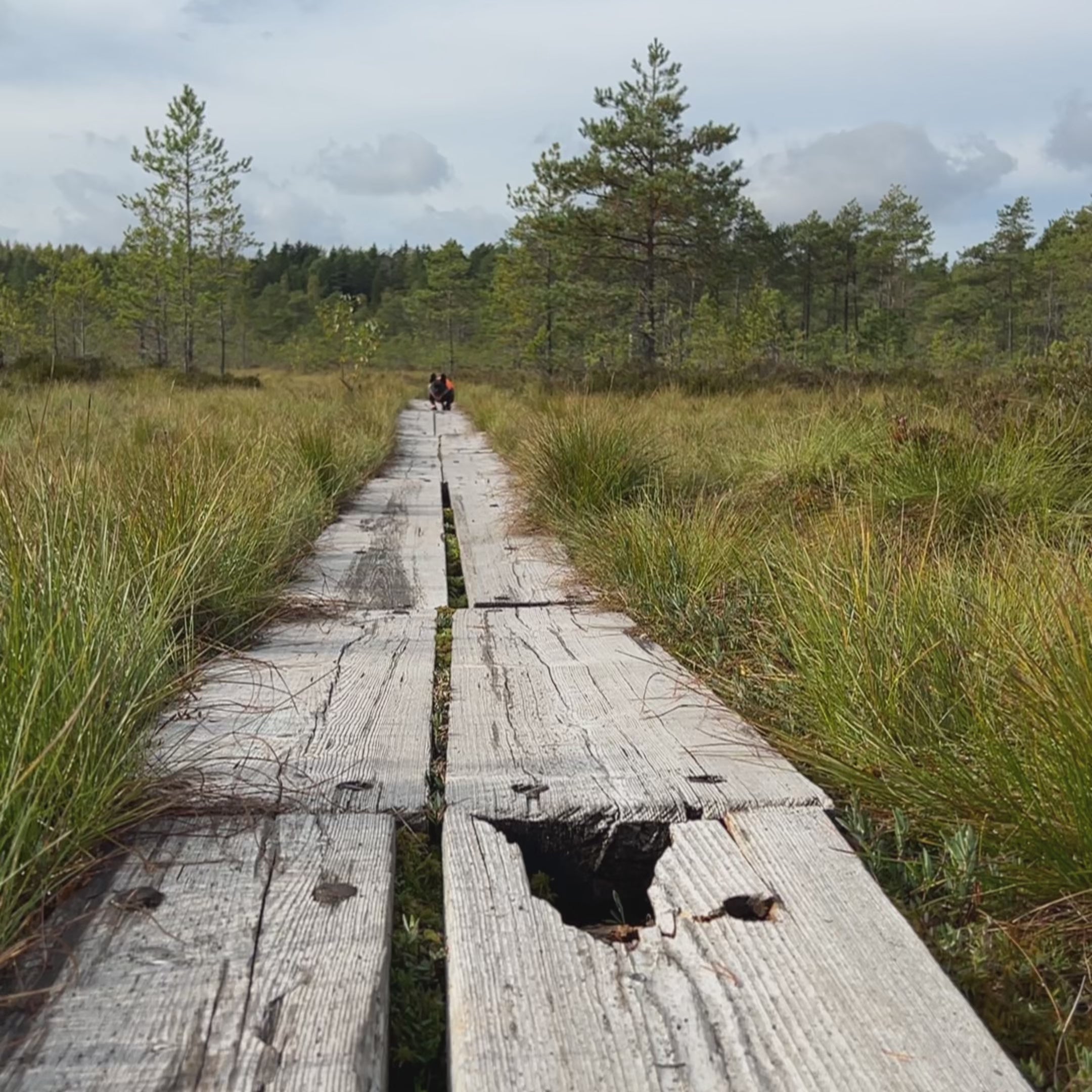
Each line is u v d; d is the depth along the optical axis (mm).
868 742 2623
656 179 27250
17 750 1951
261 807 2354
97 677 2139
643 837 2377
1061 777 2104
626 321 34781
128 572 3377
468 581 5234
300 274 114500
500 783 2531
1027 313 68500
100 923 1853
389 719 3021
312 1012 1600
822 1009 1637
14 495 3535
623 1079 1469
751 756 2729
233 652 3734
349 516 7371
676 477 6727
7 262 77625
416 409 24953
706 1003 1649
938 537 4750
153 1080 1444
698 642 3830
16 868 1812
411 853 2297
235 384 27547
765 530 5129
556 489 6688
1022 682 2340
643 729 2965
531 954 1787
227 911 1904
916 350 71125
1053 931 1985
